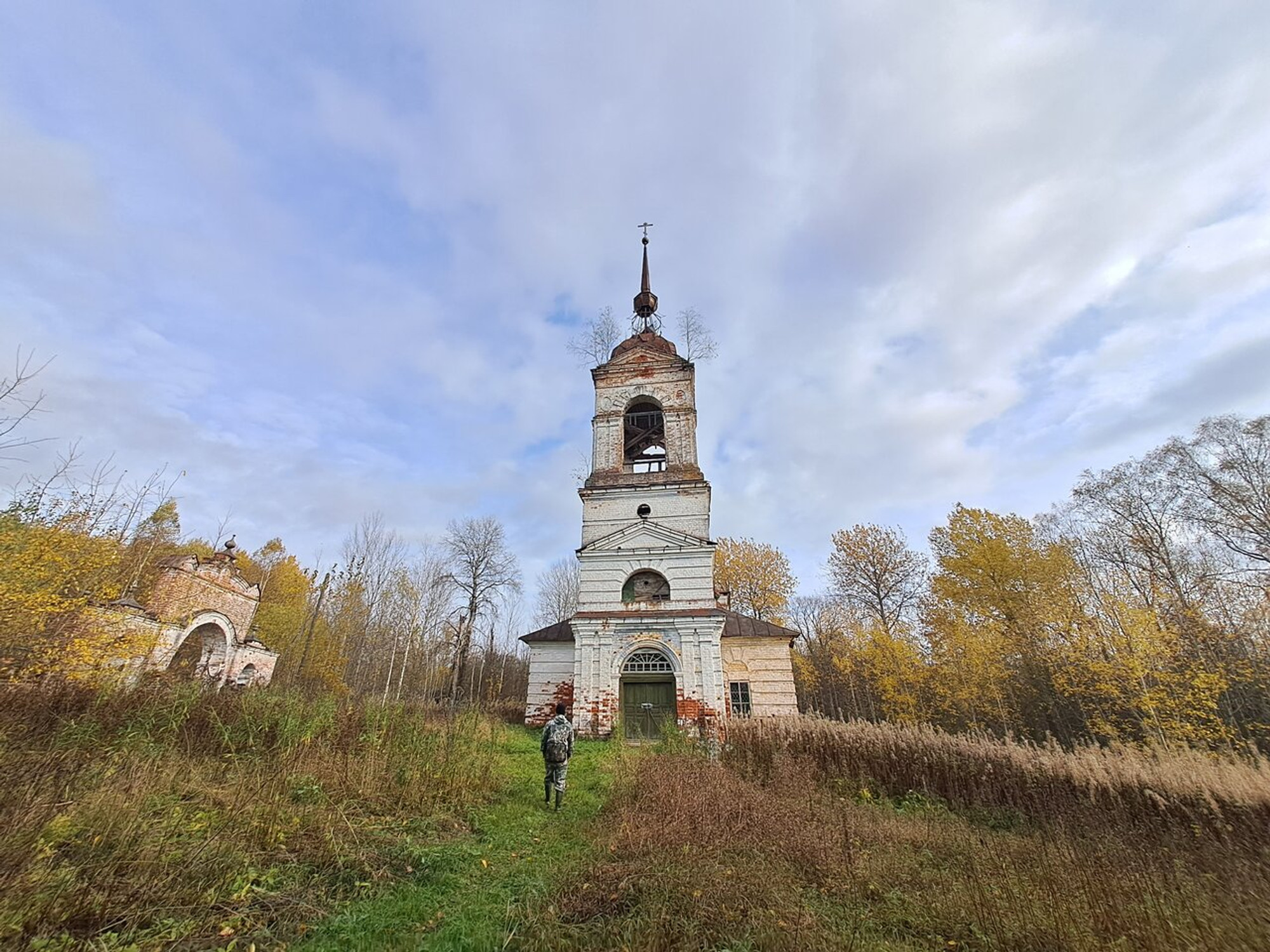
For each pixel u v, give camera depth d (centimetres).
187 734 1005
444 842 828
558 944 514
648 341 2734
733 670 2433
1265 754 1902
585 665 2092
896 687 3475
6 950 446
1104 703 2420
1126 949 521
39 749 812
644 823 847
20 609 1170
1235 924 564
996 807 1184
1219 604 2892
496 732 1725
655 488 2347
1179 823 962
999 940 553
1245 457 3241
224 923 534
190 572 2323
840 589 5012
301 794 859
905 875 734
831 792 1302
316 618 4066
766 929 548
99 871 554
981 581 3312
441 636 3925
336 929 548
